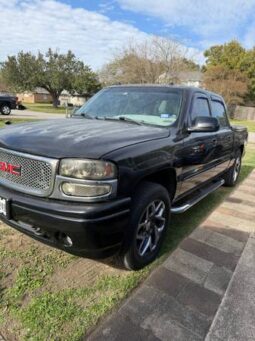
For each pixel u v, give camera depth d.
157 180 3.08
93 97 4.32
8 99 20.05
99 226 2.24
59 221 2.24
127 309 2.36
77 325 2.17
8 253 2.99
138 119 3.50
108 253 2.50
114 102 3.89
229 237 3.70
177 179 3.25
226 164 5.30
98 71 41.25
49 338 2.05
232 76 38.03
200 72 43.44
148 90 3.88
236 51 44.25
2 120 15.20
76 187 2.26
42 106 43.50
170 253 3.23
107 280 2.70
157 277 2.79
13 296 2.41
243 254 3.29
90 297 2.47
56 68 40.50
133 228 2.59
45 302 2.37
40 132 2.76
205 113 4.12
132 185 2.46
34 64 40.25
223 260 3.14
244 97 40.47
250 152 11.14
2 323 2.15
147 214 2.82
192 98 3.71
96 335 2.11
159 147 2.81
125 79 34.09
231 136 5.12
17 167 2.50
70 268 2.84
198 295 2.57
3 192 2.54
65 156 2.29
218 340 2.13
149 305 2.42
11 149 2.54
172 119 3.42
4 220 2.63
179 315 2.33
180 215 4.32
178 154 3.13
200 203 4.91
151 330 2.17
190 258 3.15
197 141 3.57
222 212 4.55
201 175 4.04
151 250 2.99
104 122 3.37
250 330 2.22
